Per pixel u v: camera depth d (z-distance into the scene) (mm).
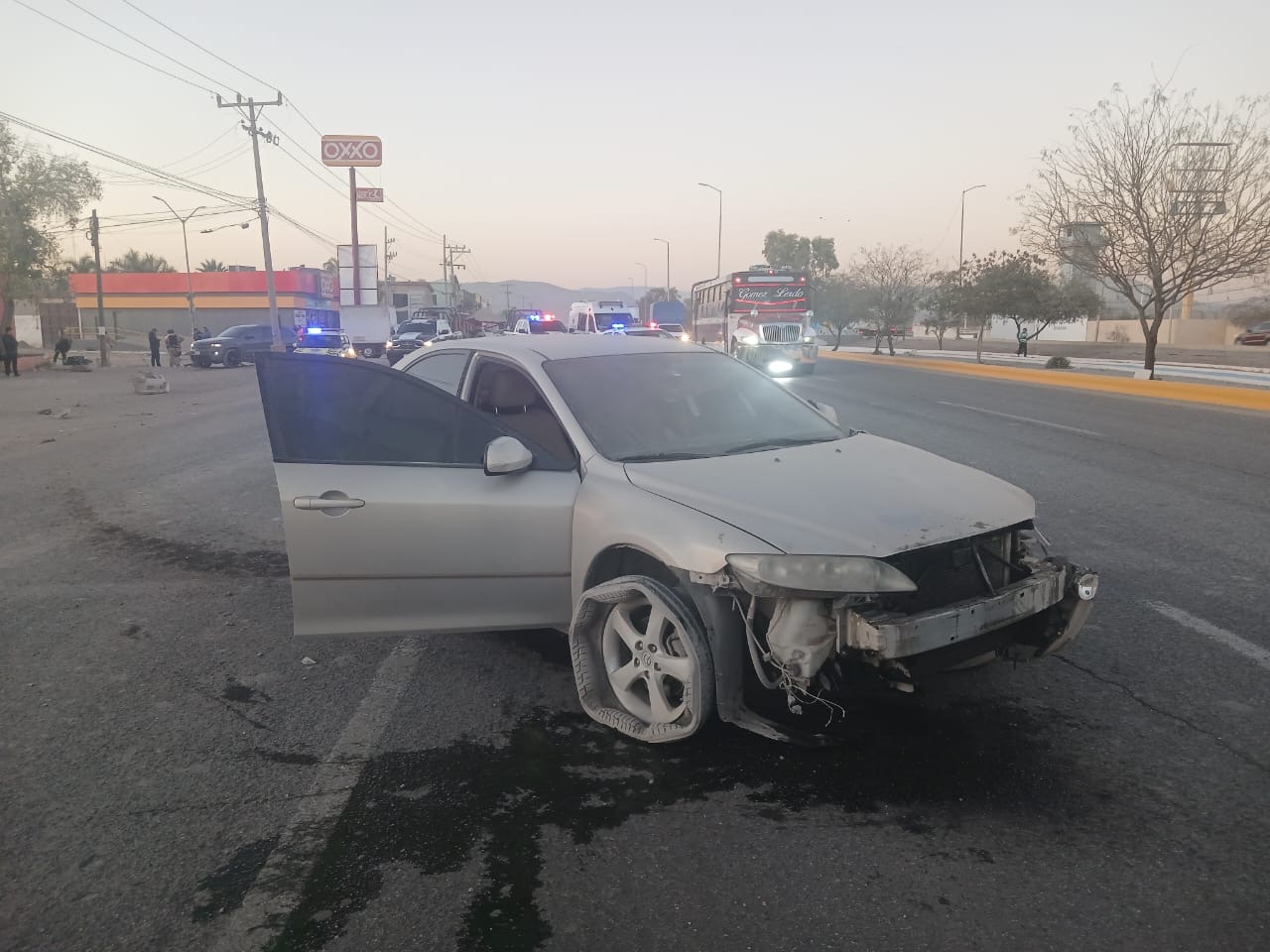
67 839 3020
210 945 2490
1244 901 2549
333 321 74188
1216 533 6621
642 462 3875
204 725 3877
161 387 23141
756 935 2461
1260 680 4027
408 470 3852
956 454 10375
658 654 3469
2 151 33219
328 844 2963
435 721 3863
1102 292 55094
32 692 4246
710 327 35125
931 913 2533
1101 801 3092
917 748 3490
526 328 36875
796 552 3080
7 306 33500
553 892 2672
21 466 11211
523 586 3904
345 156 61250
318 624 3854
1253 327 46406
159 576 6191
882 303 39188
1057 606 3582
